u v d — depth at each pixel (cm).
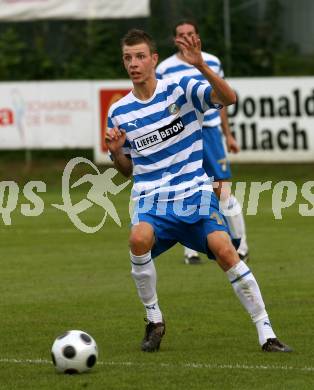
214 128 3581
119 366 2152
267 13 8125
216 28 8012
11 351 2330
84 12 7838
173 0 8138
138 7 7775
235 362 2166
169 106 2322
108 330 2555
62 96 6975
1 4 7894
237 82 6662
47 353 2303
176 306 2856
